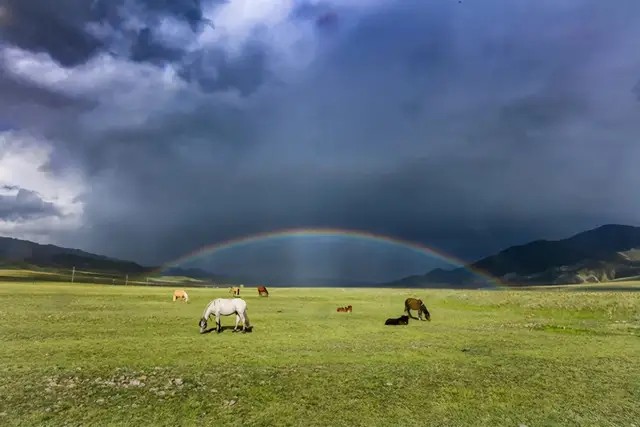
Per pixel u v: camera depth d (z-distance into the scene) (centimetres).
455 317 4497
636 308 4278
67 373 1780
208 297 7300
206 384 1675
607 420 1437
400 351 2402
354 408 1473
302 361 2092
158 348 2344
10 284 11006
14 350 2220
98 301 5550
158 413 1393
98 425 1300
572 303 4922
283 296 8044
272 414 1405
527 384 1784
